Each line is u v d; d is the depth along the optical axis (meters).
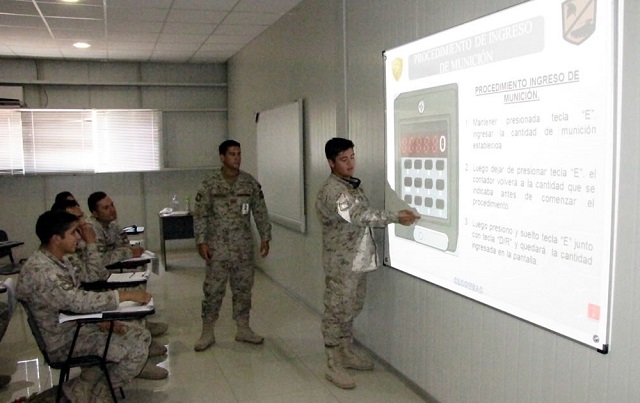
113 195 7.94
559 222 2.03
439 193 2.80
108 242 4.11
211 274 4.07
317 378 3.51
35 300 2.64
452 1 2.64
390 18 3.25
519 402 2.30
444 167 2.75
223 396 3.28
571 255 1.98
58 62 7.54
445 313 2.83
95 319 2.57
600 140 1.85
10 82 7.32
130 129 7.88
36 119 7.44
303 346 4.13
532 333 2.21
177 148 8.18
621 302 1.80
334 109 4.25
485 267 2.46
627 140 1.76
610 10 1.79
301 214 5.11
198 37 6.24
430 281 2.94
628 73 1.75
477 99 2.46
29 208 7.56
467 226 2.58
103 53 7.11
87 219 3.89
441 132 2.76
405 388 3.30
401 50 3.11
